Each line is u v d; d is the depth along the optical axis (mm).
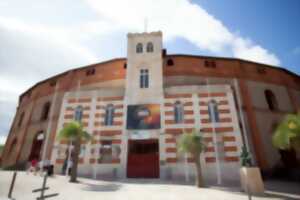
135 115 19844
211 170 16891
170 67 26891
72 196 9367
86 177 17094
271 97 28031
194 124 19000
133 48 23719
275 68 30250
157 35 24250
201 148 13977
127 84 21516
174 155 17844
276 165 22078
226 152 17531
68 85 29156
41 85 33156
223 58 28234
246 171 11930
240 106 24625
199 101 20062
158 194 10188
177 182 15148
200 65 27156
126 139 18922
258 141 22922
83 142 18984
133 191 10898
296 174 20188
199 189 12062
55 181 13266
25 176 14062
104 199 8898
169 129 18922
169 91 20812
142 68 22438
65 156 18641
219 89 20500
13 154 29234
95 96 21422
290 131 9570
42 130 27453
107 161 18203
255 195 10883
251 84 27016
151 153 18797
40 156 24688
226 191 11633
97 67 28844
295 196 10828
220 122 18906
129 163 18297
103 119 20188
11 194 9062
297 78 32125
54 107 28094
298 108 27953
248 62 28844
